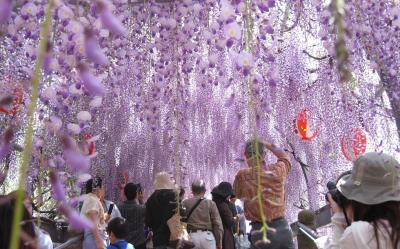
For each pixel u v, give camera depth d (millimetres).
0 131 2471
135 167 6402
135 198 4707
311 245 3674
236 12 2127
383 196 1525
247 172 2959
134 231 4578
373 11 3227
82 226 778
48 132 2041
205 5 3299
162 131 5816
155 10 3539
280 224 2959
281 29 4184
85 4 2094
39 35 2242
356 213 1573
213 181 6570
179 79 3535
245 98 5094
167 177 4215
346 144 4855
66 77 2279
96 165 6156
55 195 875
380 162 1568
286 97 5312
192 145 6398
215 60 2643
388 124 4906
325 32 2922
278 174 2965
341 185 1644
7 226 1510
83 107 2773
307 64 5422
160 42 3514
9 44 3061
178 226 3910
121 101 5816
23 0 2051
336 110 5039
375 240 1444
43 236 2271
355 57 3854
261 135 5383
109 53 3422
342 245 1507
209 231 4160
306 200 6141
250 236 3021
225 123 6328
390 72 3484
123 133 6125
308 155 5562
